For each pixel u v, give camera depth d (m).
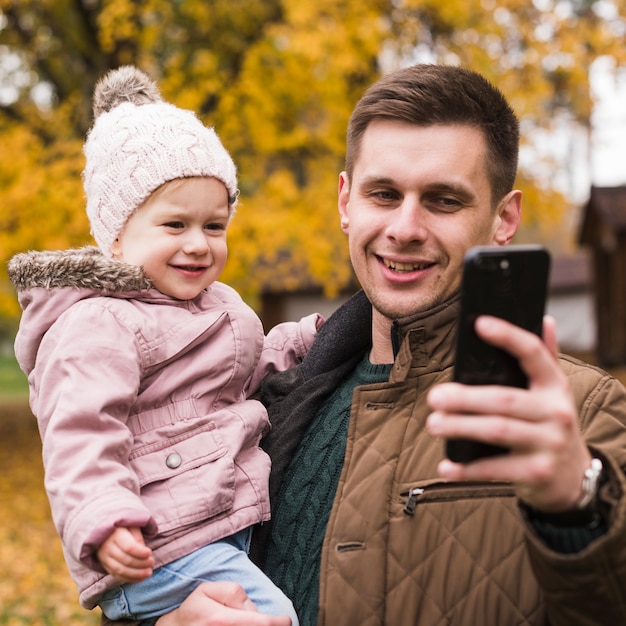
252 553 1.76
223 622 1.49
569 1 8.39
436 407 0.97
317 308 19.73
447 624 1.39
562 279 24.20
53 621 5.46
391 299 1.70
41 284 1.76
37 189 7.07
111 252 1.93
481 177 1.67
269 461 1.80
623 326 18.69
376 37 7.35
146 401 1.74
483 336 0.97
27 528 7.78
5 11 9.39
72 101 8.83
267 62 7.83
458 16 7.87
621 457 1.38
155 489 1.67
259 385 2.07
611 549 1.06
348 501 1.54
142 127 1.87
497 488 1.44
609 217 17.59
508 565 1.38
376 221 1.69
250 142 7.96
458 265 1.67
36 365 1.75
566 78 8.37
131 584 1.66
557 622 1.15
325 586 1.48
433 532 1.45
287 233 7.23
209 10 8.68
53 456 1.56
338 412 1.79
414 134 1.65
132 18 8.35
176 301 1.86
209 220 1.90
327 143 7.71
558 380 0.98
